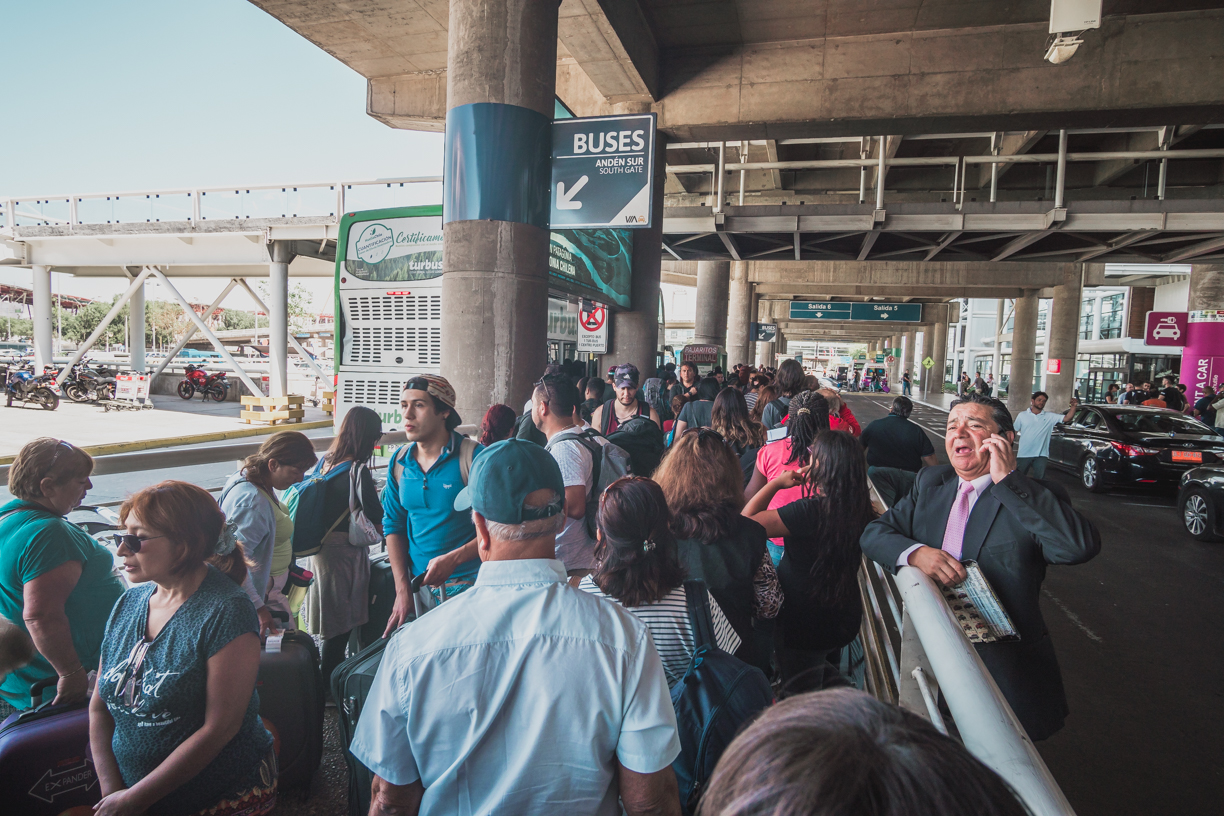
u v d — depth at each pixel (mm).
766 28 11438
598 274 10758
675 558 1887
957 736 1976
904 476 5379
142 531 1687
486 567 1344
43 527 2090
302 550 3189
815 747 485
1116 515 9375
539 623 1236
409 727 1191
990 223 13812
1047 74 10828
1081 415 12070
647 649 1271
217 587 1801
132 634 1805
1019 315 32375
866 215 14141
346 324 7156
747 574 2389
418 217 6926
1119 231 13562
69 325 72375
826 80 11664
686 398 8125
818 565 2758
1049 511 2168
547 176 6922
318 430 15734
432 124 14398
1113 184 19672
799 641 2828
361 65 13484
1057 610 5633
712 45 12070
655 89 12008
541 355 6906
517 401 6672
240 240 17375
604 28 9766
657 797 1217
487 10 6461
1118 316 42938
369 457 3361
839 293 33281
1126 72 10547
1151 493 11109
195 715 1754
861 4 10578
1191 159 18391
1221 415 17188
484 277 6516
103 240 18641
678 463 2488
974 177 21000
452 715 1185
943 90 11211
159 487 1746
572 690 1191
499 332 6559
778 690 2742
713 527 2365
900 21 11016
